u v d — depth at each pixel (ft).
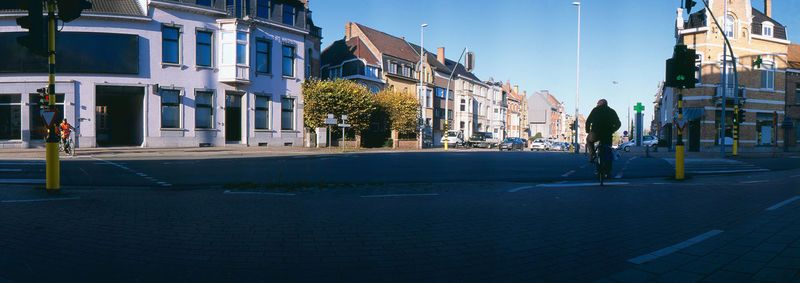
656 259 11.10
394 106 115.96
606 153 26.96
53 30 23.25
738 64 101.71
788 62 112.06
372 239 13.39
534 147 160.25
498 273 10.27
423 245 12.74
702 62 100.37
